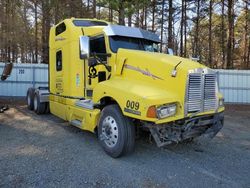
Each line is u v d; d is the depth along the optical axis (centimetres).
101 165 522
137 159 562
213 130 595
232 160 580
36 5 2348
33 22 2666
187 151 630
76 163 529
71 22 789
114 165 524
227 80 1655
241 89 1655
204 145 688
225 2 2622
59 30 857
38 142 666
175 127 533
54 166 510
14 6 2270
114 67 633
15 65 1548
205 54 3669
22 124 869
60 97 835
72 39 752
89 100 700
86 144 655
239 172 514
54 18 2222
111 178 465
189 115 518
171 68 526
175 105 514
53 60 900
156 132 521
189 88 515
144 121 524
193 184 453
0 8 2197
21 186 427
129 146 546
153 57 561
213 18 3247
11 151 592
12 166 506
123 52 615
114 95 555
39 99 1022
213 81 563
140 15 2773
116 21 2203
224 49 3058
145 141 683
